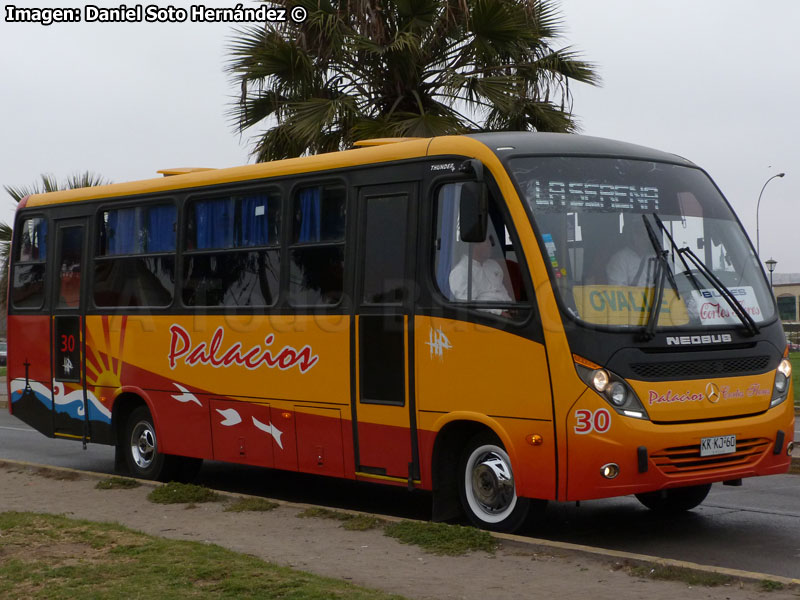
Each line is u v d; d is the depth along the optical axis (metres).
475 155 9.09
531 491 8.48
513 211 8.73
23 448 17.08
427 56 19.22
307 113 18.59
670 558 8.20
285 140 19.28
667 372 8.37
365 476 9.84
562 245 8.61
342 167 10.23
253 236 11.16
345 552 8.18
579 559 7.67
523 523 8.73
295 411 10.52
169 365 12.05
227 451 11.35
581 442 8.19
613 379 8.19
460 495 9.24
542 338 8.41
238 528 9.29
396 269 9.63
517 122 19.38
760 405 8.72
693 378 8.43
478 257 8.97
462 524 9.45
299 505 10.04
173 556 7.66
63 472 12.59
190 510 10.28
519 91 18.84
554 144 9.20
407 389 9.43
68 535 8.51
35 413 14.02
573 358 8.26
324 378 10.23
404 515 10.52
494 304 8.78
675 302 8.62
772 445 8.75
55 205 13.84
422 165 9.52
